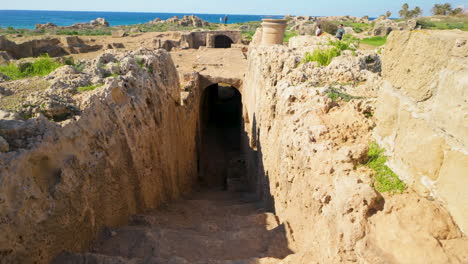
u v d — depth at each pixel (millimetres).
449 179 3439
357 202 3842
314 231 5086
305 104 7375
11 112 5367
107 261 5070
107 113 7219
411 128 4078
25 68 10102
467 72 3098
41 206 4773
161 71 12148
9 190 4258
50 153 5121
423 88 3822
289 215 6824
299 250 5809
